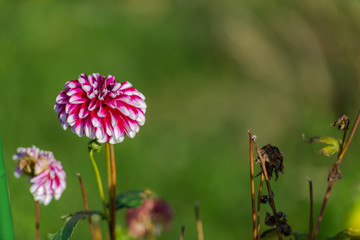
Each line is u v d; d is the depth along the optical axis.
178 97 6.31
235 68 6.71
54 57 6.29
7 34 6.43
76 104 1.61
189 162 4.77
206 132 5.51
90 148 1.79
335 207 2.79
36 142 4.69
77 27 7.24
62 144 4.71
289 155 4.70
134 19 8.04
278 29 6.21
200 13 7.67
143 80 6.66
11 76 5.62
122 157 4.69
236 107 5.95
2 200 1.58
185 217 3.99
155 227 2.48
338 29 5.13
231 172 4.56
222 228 3.86
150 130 5.44
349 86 5.05
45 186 1.63
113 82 1.66
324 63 5.32
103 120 1.60
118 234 2.31
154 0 8.41
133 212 2.48
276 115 5.56
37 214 1.73
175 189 4.38
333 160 4.37
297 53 5.71
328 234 2.58
